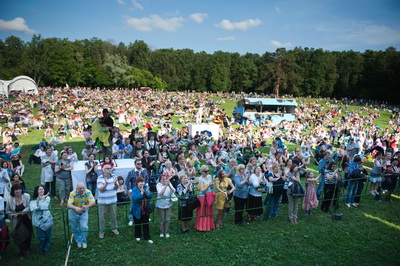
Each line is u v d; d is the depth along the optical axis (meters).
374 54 91.06
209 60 102.50
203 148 19.84
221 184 8.02
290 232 8.20
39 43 88.56
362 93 84.50
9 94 45.19
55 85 83.25
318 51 91.12
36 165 13.96
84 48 89.81
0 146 13.93
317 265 6.70
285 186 9.42
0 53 88.75
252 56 121.25
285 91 91.62
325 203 9.70
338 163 15.78
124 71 82.81
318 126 30.42
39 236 6.44
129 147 12.69
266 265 6.59
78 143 20.06
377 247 7.65
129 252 6.79
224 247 7.21
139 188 7.05
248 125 29.94
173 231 7.93
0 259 6.32
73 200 6.75
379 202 10.98
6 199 7.31
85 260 6.43
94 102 40.28
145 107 37.78
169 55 103.19
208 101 53.53
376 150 16.38
